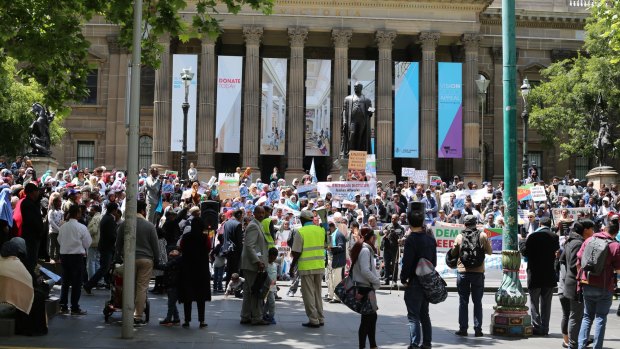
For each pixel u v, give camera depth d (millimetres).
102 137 65750
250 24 61531
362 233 14398
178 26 22578
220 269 25219
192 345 14742
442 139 62531
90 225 23172
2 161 42250
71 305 18609
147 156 66750
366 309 13906
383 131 62031
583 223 15469
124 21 22141
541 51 70562
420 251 14188
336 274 23250
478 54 67688
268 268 18328
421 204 14734
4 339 14906
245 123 61500
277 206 29984
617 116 57219
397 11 62969
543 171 70062
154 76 67375
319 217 23891
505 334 16938
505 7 17828
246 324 17922
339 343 15453
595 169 47688
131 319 15320
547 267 17188
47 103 24703
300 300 23531
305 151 62406
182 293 17109
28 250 17375
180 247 17344
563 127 59688
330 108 63688
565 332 15688
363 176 35812
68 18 23812
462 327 16969
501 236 30250
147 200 29594
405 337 16594
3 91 50562
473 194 39406
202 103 61094
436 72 68750
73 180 34938
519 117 69875
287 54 68750
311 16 62125
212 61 61438
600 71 55656
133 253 15398
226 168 67562
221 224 25938
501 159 68750
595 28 56250
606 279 14180
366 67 62812
